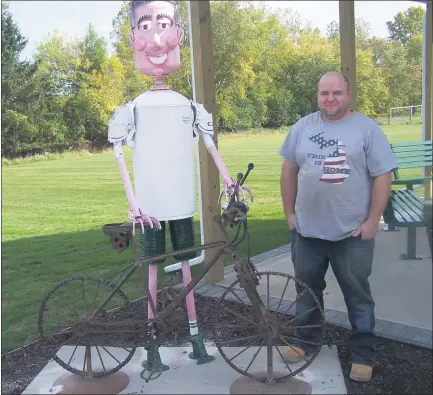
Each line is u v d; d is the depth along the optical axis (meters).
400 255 3.51
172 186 2.93
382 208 2.67
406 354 3.09
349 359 3.12
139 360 3.26
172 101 2.91
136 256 2.94
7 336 3.63
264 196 7.34
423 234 3.44
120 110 2.91
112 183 7.12
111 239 2.89
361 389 2.78
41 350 3.46
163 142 2.89
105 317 3.09
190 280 3.13
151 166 2.90
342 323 3.54
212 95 4.28
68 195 6.80
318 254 2.93
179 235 3.07
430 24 4.95
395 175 4.70
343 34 4.22
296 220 2.93
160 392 2.82
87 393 2.81
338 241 2.81
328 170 2.67
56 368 3.16
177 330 3.70
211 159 4.31
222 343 2.90
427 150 4.68
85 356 2.96
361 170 2.67
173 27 2.95
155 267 3.06
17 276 4.74
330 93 2.62
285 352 3.09
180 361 3.20
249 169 2.79
